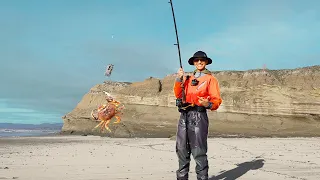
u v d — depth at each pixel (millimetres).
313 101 24922
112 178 4605
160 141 16516
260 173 5137
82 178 4605
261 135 21891
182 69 3785
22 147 12336
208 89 3691
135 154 8828
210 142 13742
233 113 26859
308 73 26547
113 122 28344
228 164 6383
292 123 25250
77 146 12570
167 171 5344
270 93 26328
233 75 28891
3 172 5215
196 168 3629
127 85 34750
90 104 34125
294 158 7547
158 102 29750
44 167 5910
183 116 3695
